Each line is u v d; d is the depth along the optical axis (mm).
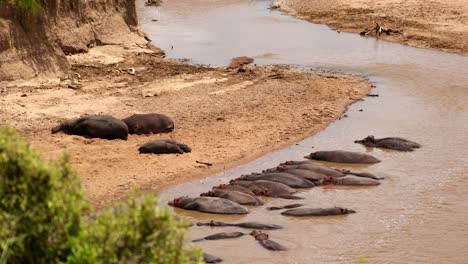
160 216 26594
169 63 111312
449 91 98125
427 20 145750
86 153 69625
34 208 27094
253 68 109188
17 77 91375
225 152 72625
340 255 50375
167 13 168625
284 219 56250
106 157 69000
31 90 88812
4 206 27172
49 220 27125
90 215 28500
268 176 63438
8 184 27219
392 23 145625
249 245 51250
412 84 102188
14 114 79562
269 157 71938
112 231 26297
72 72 99312
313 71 109125
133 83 96938
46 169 27594
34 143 71125
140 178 64750
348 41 133875
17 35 93250
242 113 85250
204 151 72625
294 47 128750
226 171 67812
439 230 54750
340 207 57812
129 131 76438
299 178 63375
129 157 69562
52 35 100500
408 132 80000
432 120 84688
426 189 63000
